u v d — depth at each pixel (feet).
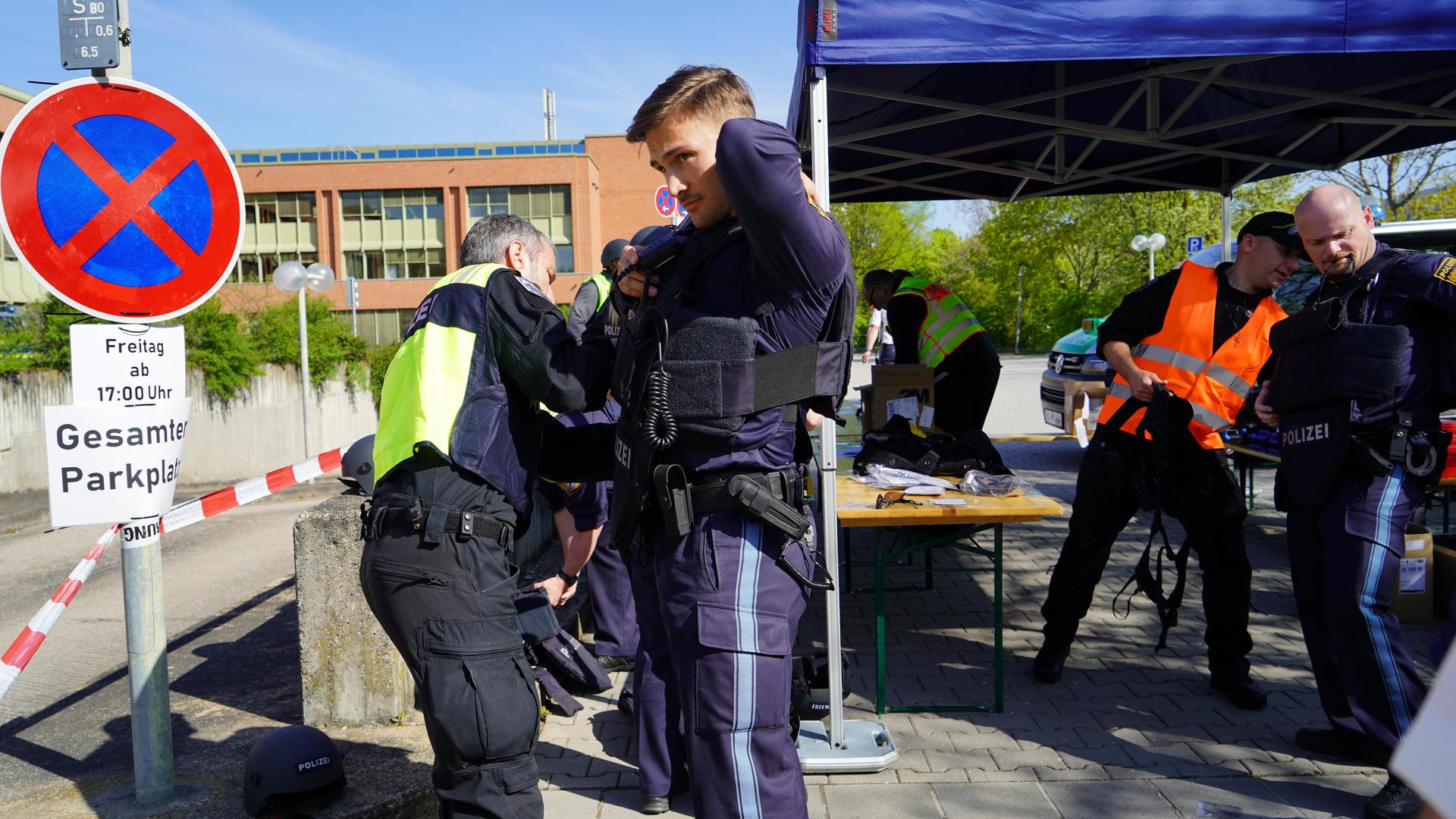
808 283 5.60
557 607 14.97
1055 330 151.02
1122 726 11.51
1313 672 10.69
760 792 5.77
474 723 7.38
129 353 8.79
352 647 10.93
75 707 13.71
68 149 8.31
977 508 11.16
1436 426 9.42
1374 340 9.28
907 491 12.23
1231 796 9.62
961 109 16.24
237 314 60.95
